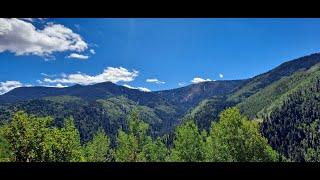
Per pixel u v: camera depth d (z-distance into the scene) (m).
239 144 39.59
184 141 43.47
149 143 49.19
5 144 32.09
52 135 34.94
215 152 40.78
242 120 40.28
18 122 32.59
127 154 48.62
